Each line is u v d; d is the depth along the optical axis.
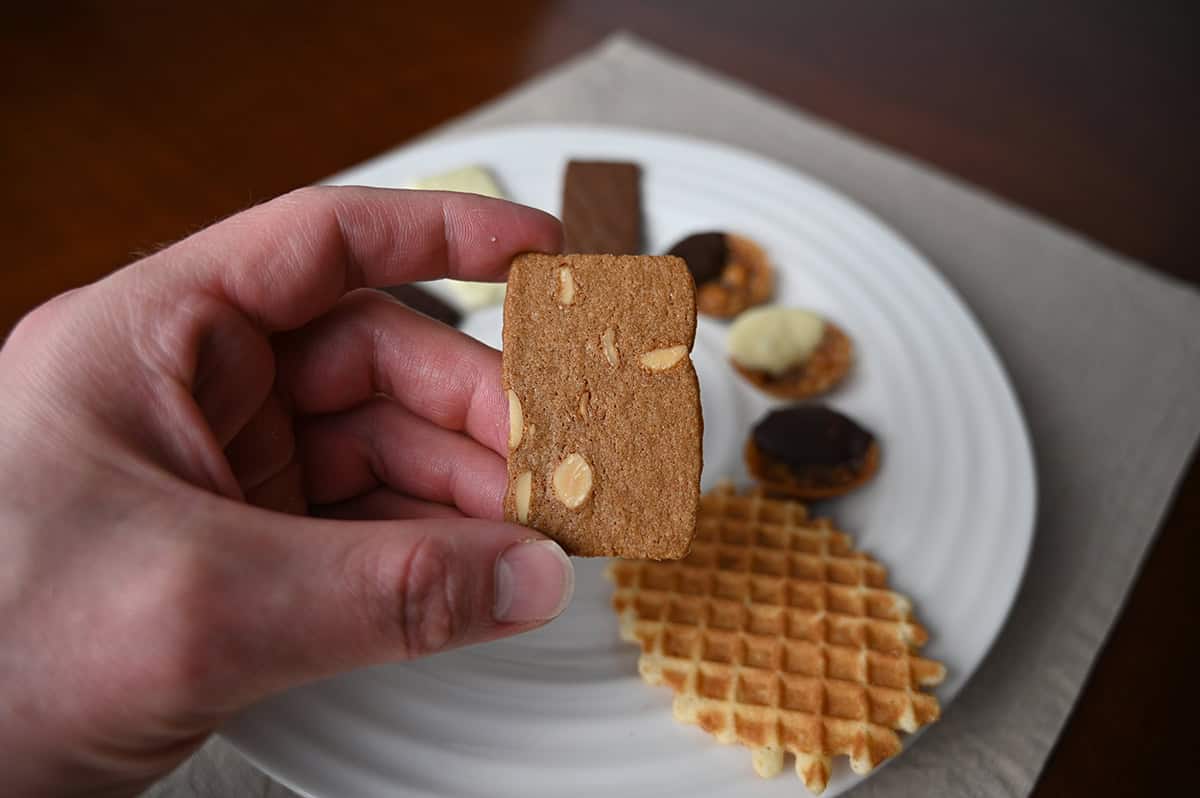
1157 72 0.48
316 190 0.24
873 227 0.35
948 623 0.26
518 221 0.25
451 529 0.20
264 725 0.22
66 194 0.37
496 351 0.27
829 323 0.33
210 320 0.22
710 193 0.36
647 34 0.47
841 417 0.30
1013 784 0.25
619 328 0.22
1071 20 0.51
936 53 0.48
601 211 0.35
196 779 0.24
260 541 0.19
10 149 0.39
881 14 0.50
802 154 0.41
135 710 0.18
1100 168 0.42
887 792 0.24
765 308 0.33
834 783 0.23
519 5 0.48
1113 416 0.33
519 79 0.44
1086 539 0.30
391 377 0.27
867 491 0.29
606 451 0.22
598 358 0.22
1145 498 0.31
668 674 0.25
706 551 0.28
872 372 0.32
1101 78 0.47
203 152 0.39
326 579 0.19
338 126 0.41
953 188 0.39
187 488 0.19
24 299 0.33
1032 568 0.29
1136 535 0.30
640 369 0.22
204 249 0.22
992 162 0.42
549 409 0.22
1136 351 0.35
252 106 0.41
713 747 0.24
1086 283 0.36
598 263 0.23
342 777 0.22
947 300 0.33
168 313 0.21
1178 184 0.42
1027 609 0.28
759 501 0.29
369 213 0.24
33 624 0.18
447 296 0.33
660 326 0.22
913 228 0.38
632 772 0.23
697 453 0.22
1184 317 0.36
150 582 0.18
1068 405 0.33
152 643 0.18
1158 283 0.37
